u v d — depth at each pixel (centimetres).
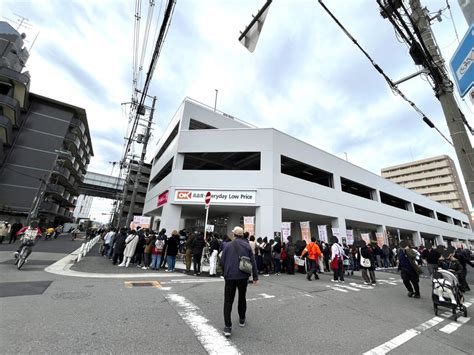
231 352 287
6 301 418
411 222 2628
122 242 989
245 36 437
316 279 941
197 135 1609
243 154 1738
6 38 2791
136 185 1574
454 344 357
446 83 471
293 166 1867
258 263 1022
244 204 1418
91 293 510
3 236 1520
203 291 600
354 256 1225
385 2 453
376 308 541
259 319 414
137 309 423
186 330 344
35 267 786
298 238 2106
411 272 685
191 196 1452
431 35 498
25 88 2777
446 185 6125
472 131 504
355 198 1983
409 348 332
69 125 3347
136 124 1472
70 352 264
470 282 1132
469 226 4566
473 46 231
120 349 277
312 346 319
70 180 3806
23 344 275
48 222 3300
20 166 2858
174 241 921
